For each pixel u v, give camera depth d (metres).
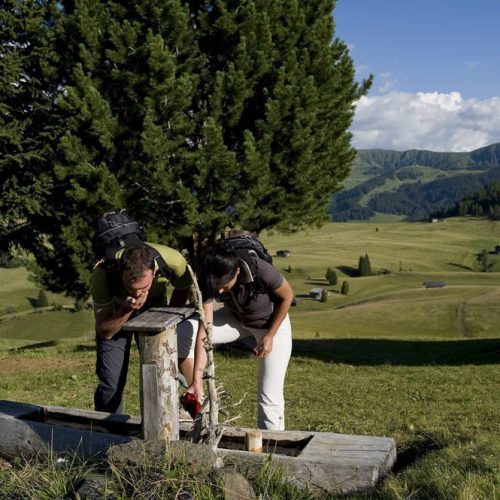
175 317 3.89
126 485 3.43
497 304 84.75
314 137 17.00
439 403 10.43
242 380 12.59
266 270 4.38
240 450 4.26
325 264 165.00
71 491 3.57
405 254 189.50
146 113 15.34
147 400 3.84
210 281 4.24
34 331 92.19
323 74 17.36
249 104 16.95
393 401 10.66
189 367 4.82
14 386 11.45
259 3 16.70
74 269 17.98
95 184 15.48
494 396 11.34
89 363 14.71
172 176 15.67
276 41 17.09
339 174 19.27
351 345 22.73
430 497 3.48
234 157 15.52
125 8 16.23
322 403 10.44
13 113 17.92
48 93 17.95
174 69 15.26
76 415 4.85
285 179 16.81
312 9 18.31
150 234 16.12
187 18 16.30
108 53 15.37
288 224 17.53
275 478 3.65
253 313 4.56
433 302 90.12
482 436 6.18
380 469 3.81
